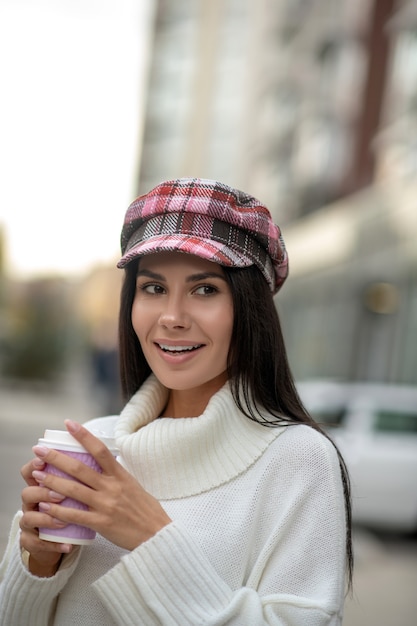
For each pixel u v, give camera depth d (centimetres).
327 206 2431
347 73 2355
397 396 975
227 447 190
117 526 167
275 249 193
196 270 188
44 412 2225
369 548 832
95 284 4141
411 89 1867
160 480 189
